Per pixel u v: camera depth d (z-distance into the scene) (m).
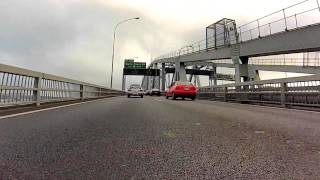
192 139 5.59
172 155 4.36
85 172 3.51
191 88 27.86
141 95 40.28
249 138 5.72
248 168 3.73
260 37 39.81
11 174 3.39
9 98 10.61
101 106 14.74
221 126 7.37
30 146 4.80
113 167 3.73
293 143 5.26
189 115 10.26
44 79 13.65
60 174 3.42
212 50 54.66
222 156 4.32
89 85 24.34
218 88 27.61
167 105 16.70
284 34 35.50
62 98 16.77
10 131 6.19
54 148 4.70
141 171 3.58
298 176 3.41
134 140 5.45
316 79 13.79
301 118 9.65
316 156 4.33
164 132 6.38
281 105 16.67
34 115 9.37
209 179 3.31
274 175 3.45
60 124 7.40
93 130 6.53
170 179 3.30
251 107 15.72
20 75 11.00
